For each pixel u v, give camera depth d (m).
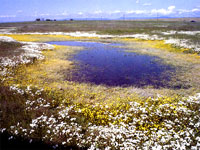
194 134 5.27
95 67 14.80
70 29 55.88
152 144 4.88
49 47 23.78
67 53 20.75
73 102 7.91
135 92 9.41
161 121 6.43
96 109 7.24
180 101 7.54
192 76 12.11
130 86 10.59
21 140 4.70
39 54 18.11
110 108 7.38
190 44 23.56
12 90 8.15
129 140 4.86
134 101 8.16
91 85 10.63
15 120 5.68
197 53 19.50
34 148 4.52
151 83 11.09
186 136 5.31
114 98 8.64
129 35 39.94
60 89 9.54
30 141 4.59
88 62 16.59
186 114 6.60
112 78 12.05
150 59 17.95
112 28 57.94
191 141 4.96
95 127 5.69
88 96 8.79
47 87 9.48
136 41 32.81
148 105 7.66
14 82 9.97
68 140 4.77
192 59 17.20
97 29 55.12
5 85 8.98
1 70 11.83
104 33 44.38
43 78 11.32
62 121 5.80
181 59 17.42
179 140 5.00
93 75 12.62
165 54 20.27
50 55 18.94
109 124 5.84
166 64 15.73
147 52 21.86
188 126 5.91
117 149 4.71
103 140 5.07
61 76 11.98
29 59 15.32
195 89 9.85
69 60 17.17
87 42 33.00
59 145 4.70
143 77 12.27
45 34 45.41
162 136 5.09
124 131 5.37
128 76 12.51
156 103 8.00
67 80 11.38
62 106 7.17
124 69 14.31
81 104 7.78
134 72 13.48
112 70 14.01
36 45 24.08
